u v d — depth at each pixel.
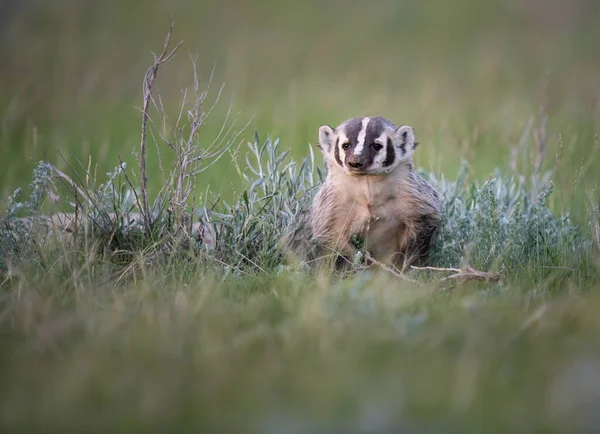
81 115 20.34
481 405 6.27
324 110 19.92
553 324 7.63
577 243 10.95
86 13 36.59
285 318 7.88
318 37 34.03
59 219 11.12
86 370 6.54
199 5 38.75
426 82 25.08
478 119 18.59
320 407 6.29
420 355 6.95
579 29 35.00
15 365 6.94
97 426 6.02
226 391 6.41
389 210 11.59
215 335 7.32
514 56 30.19
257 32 34.75
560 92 23.23
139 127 19.02
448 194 12.65
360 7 39.19
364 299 8.06
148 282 9.38
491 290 9.13
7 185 14.46
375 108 20.22
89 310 8.16
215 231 11.07
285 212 11.54
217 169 14.22
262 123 18.53
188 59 28.77
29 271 9.81
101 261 10.34
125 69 26.98
